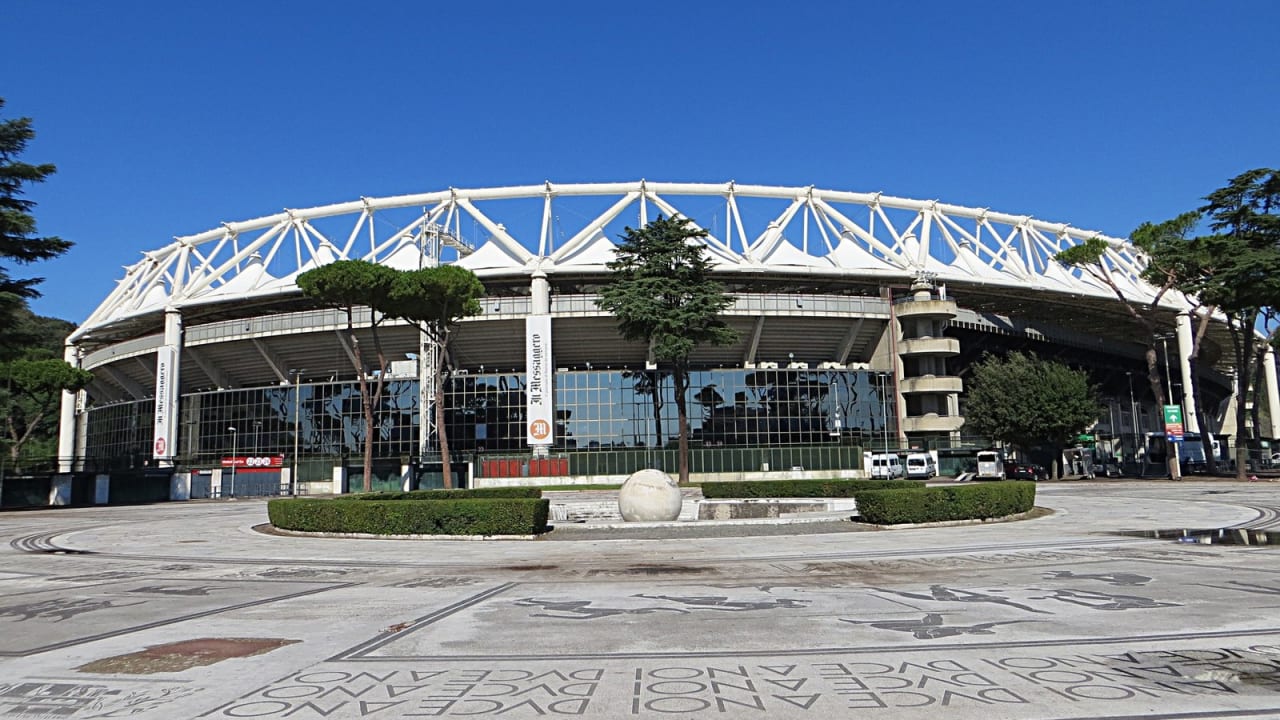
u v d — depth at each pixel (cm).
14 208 4284
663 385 6338
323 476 6312
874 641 814
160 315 6769
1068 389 5700
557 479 5966
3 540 2484
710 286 5278
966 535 1950
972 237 7331
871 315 6569
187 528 2798
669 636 859
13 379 6519
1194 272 5434
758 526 2325
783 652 773
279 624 969
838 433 6444
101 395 8506
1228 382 11325
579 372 6309
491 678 693
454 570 1523
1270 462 7294
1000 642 796
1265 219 4972
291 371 6825
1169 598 1034
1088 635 821
